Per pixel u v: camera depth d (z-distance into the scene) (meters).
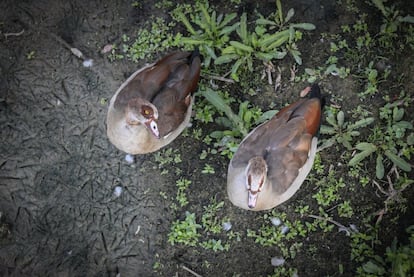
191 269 3.20
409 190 3.24
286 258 3.20
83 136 3.31
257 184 2.86
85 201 3.26
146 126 2.98
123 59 3.39
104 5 3.44
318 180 3.26
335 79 3.35
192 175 3.28
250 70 3.34
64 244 3.22
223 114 3.32
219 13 3.43
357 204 3.24
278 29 3.40
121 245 3.22
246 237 3.22
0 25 3.42
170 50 3.39
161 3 3.44
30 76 3.37
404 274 3.04
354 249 3.19
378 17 3.40
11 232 3.22
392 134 3.27
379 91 3.33
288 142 2.94
